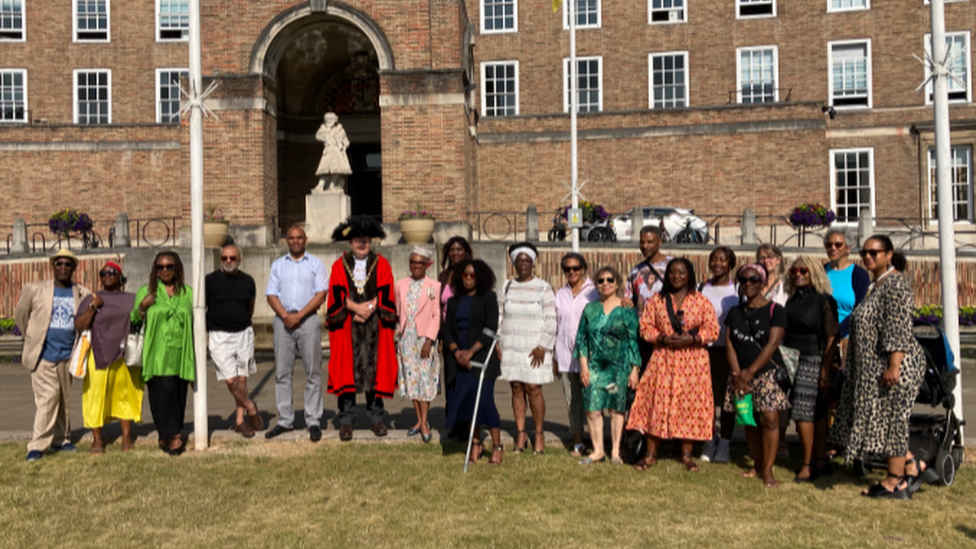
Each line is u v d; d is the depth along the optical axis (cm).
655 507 703
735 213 2877
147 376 880
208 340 983
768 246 870
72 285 918
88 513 698
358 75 2930
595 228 2486
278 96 2830
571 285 907
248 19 2162
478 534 635
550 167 3020
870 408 728
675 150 2930
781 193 2841
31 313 895
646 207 2733
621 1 3269
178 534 646
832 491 750
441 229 2119
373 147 3048
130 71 3481
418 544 616
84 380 904
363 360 945
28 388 1473
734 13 3216
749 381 775
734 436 973
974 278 1962
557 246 2153
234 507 712
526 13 3306
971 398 1216
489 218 3034
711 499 725
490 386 849
